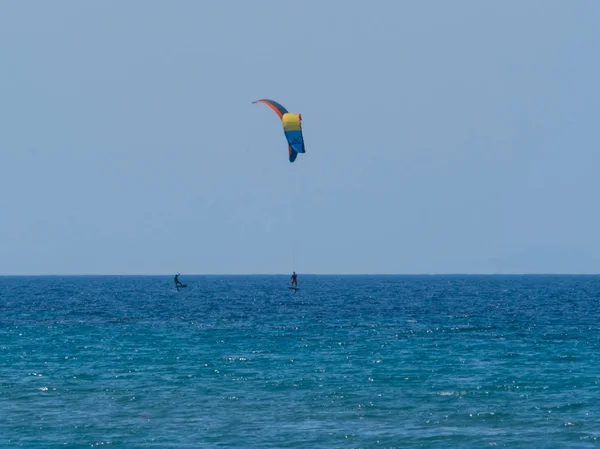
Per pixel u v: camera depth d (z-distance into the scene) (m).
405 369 196.62
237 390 168.88
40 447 125.12
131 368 199.38
